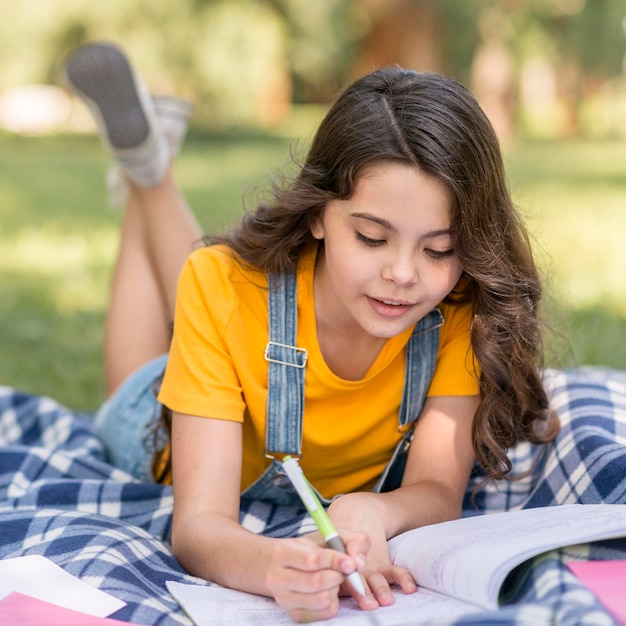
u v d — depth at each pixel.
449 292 2.36
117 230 8.80
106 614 1.83
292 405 2.37
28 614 1.78
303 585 1.75
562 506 2.09
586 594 1.66
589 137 25.61
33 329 5.34
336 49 20.67
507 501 2.67
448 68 20.22
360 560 1.81
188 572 2.18
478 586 1.72
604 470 2.30
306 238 2.37
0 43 19.42
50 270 6.95
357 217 2.05
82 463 2.85
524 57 21.12
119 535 2.20
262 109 27.38
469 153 2.09
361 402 2.43
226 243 2.50
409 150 2.01
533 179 12.49
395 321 2.12
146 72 19.42
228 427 2.32
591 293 5.98
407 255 2.05
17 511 2.31
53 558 2.06
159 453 2.81
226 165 15.04
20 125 23.25
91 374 4.55
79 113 23.69
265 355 2.36
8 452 2.86
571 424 2.61
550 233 7.97
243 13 20.05
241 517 2.50
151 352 3.52
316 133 2.23
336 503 2.14
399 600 1.87
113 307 3.55
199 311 2.40
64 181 12.78
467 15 19.55
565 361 4.38
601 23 21.52
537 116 31.75
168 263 3.55
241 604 1.91
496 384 2.37
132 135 3.50
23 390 4.33
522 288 2.35
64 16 19.08
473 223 2.11
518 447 2.81
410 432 2.50
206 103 20.50
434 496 2.29
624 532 1.76
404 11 19.84
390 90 2.12
